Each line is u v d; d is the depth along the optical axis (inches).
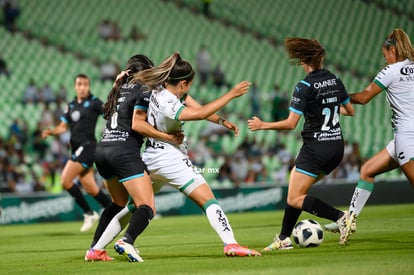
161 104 863.7
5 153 2468.0
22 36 3376.0
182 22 3735.2
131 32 3602.4
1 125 2810.0
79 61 3319.4
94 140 1620.3
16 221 2132.1
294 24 3878.0
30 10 3511.3
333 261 797.2
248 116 3048.7
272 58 3639.3
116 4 3698.3
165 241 1301.7
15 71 3149.6
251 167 2667.3
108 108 916.6
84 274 781.9
